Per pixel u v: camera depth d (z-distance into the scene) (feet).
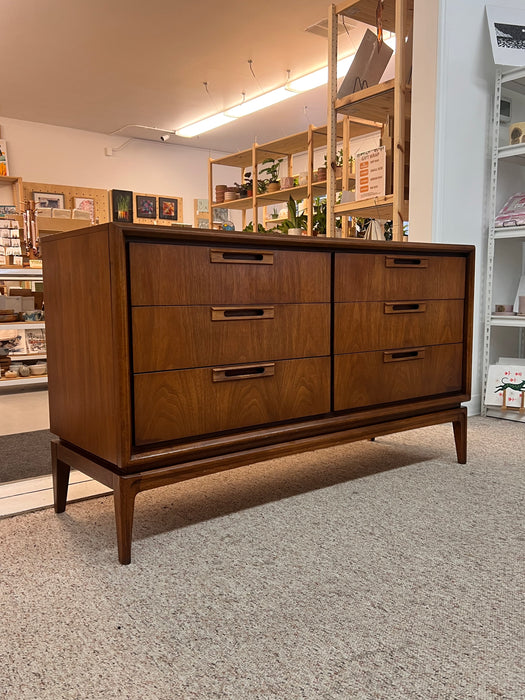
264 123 28.50
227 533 4.51
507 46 8.45
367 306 5.45
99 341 4.10
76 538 4.45
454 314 6.26
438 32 8.25
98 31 17.66
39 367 13.44
